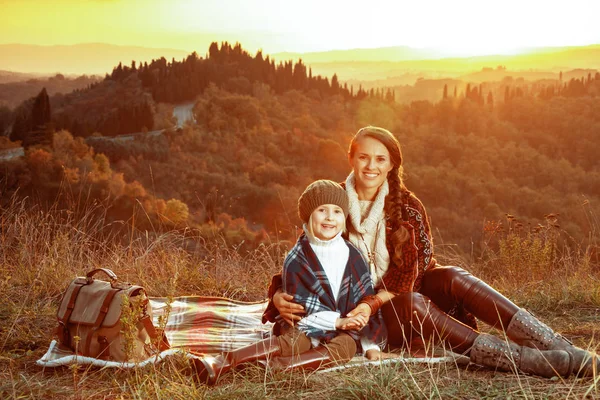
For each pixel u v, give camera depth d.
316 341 2.84
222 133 175.38
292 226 5.38
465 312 3.09
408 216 3.13
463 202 140.12
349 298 2.94
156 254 5.07
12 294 4.26
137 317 2.79
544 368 2.54
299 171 155.25
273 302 3.00
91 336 2.84
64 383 2.69
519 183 166.12
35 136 112.00
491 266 5.32
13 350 3.16
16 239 5.01
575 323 3.73
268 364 2.67
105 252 5.07
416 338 2.94
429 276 3.07
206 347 3.12
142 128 182.00
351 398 2.36
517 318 2.74
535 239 5.17
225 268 5.07
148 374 2.65
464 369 2.72
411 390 2.38
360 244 3.13
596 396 2.29
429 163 180.75
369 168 3.12
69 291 3.01
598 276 4.93
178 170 133.00
